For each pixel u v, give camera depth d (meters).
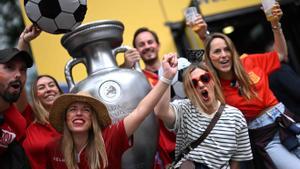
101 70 3.18
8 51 2.81
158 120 3.23
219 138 2.93
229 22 6.31
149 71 4.19
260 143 3.39
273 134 3.38
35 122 3.44
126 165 3.01
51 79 3.65
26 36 3.17
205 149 2.93
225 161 2.93
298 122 3.51
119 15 6.03
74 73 5.55
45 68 5.83
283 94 3.83
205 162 2.90
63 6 2.93
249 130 3.43
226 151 2.92
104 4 6.03
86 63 3.29
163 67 2.71
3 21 8.23
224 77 3.46
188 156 2.94
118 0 6.08
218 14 6.16
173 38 6.02
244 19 6.32
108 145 2.63
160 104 2.92
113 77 3.08
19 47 3.21
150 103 2.69
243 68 3.39
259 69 3.56
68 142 2.66
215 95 3.05
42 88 3.57
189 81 3.04
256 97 3.37
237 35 6.65
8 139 2.81
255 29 6.53
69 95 2.61
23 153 2.89
